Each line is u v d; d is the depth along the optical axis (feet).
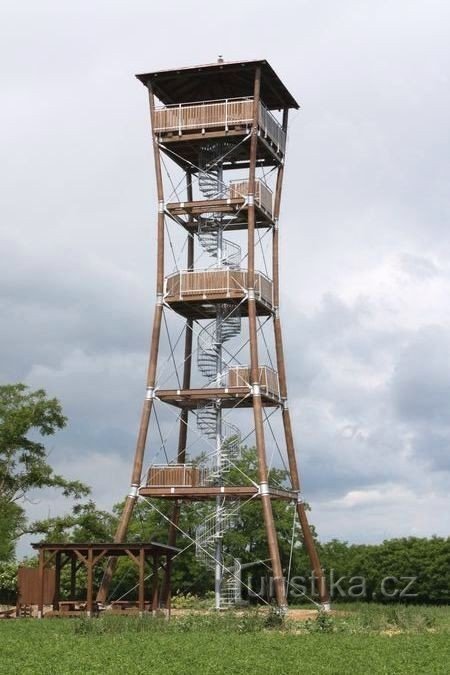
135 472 193.06
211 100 208.74
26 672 99.35
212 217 202.69
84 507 261.44
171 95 209.97
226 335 198.29
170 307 198.80
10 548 245.24
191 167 213.46
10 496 263.08
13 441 263.29
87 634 142.82
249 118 195.93
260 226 209.46
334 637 139.54
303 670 103.09
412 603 276.00
